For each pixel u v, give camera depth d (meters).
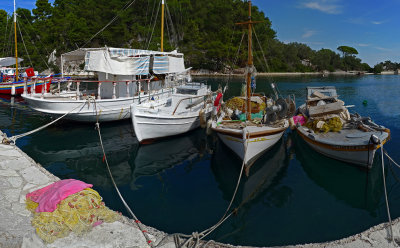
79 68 53.81
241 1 76.31
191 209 6.98
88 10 62.81
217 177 8.98
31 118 16.66
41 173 7.01
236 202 7.39
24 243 4.44
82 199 5.30
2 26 58.41
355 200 7.63
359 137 9.80
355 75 86.62
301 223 6.45
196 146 11.99
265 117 11.13
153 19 62.41
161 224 6.27
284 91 34.88
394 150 11.32
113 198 7.47
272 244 5.64
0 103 21.53
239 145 9.27
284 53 86.50
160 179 8.76
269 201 7.50
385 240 5.04
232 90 33.09
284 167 9.94
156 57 15.23
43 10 71.00
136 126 11.24
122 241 4.77
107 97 15.12
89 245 4.58
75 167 9.64
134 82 15.10
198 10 72.12
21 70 33.59
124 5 63.69
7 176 6.73
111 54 13.58
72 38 56.16
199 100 13.99
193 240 5.05
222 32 65.75
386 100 26.61
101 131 13.87
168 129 12.33
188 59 65.06
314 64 97.56
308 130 11.20
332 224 6.43
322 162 10.34
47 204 5.14
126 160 10.35
